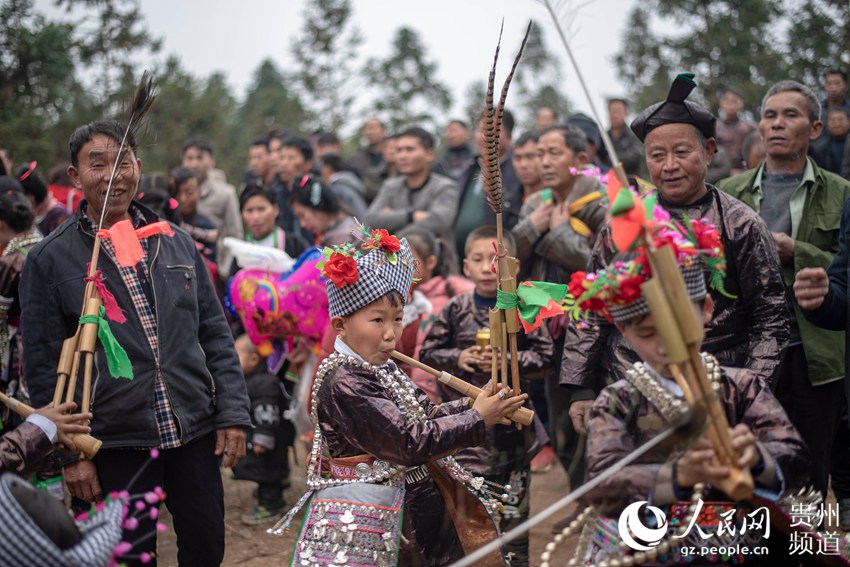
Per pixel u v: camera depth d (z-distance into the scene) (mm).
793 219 4336
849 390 3434
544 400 4910
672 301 2148
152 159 13820
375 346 2912
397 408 2859
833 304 3473
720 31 11547
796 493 2527
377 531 2869
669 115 3404
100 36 9438
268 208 5914
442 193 6781
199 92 16094
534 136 5836
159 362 3344
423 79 21953
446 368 4035
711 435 2170
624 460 2219
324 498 2928
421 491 3006
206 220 6770
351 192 7320
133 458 3312
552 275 4867
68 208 6367
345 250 2980
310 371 4914
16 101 8727
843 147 6969
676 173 3383
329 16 19734
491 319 2902
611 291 2291
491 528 2975
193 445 3438
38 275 3316
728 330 3342
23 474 2902
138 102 3422
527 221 4859
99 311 3135
